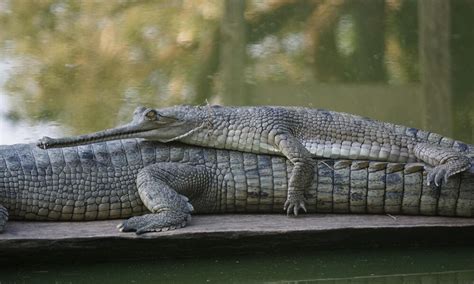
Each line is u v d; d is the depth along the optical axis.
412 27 35.19
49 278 14.95
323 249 15.84
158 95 27.16
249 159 16.61
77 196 16.11
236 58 31.25
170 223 15.45
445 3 31.84
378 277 15.34
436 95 26.78
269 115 16.64
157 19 35.66
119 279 15.04
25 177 16.02
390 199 16.52
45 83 28.16
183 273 15.26
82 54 31.89
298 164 16.23
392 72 29.61
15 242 14.80
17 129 23.70
